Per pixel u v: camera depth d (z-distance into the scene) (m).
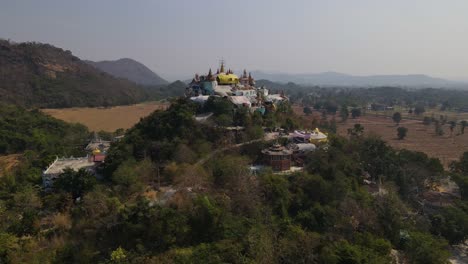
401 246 72.81
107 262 51.16
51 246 57.44
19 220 62.09
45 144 139.50
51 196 68.00
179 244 58.03
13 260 52.56
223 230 59.75
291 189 77.25
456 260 74.25
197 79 124.31
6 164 120.94
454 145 199.00
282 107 123.31
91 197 63.56
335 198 77.81
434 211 90.31
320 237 63.81
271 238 59.81
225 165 75.06
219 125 91.44
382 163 97.94
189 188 69.50
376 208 77.94
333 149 93.56
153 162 81.38
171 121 90.38
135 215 58.06
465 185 95.75
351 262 55.59
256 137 92.19
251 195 69.00
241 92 114.00
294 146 92.69
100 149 108.50
